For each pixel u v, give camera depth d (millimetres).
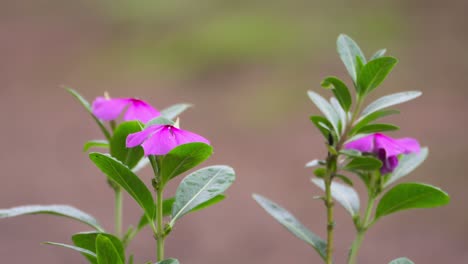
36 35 14023
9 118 10133
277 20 13414
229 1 14812
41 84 11555
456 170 7914
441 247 6402
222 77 11398
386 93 10336
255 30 12727
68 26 14531
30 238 6590
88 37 13766
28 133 9594
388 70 1548
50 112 10422
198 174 1511
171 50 12602
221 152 8734
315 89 10625
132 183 1405
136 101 1752
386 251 6355
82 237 1450
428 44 12070
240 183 7914
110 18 14711
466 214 7047
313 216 7160
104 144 1853
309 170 8211
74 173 8297
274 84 10945
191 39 12867
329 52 12062
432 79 10727
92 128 9867
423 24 12969
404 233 6715
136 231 1712
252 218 7160
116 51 12898
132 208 7277
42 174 8227
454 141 8664
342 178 1554
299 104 10219
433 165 8055
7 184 7914
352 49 1686
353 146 1666
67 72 12047
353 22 13258
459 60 11398
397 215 7109
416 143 1666
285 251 6418
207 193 1469
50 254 6293
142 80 11492
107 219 6988
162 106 10328
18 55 12867
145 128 1355
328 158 1548
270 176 8086
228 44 12336
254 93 10695
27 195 7637
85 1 16047
